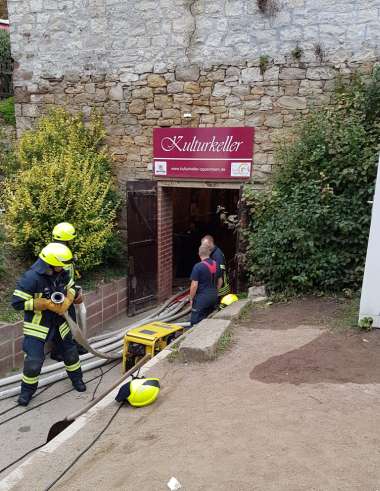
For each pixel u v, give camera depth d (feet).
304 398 11.78
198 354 14.75
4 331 18.57
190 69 25.81
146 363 14.99
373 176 20.81
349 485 8.22
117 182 28.86
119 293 26.53
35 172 24.23
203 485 8.46
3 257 22.76
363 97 21.76
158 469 9.11
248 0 24.02
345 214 21.08
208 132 25.81
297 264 21.22
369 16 22.27
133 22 26.48
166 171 27.20
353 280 21.08
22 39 29.09
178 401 12.27
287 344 15.75
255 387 12.67
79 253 23.58
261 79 24.52
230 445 9.80
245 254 24.54
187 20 25.35
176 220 36.42
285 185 23.11
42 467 9.64
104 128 28.43
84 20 27.48
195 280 20.40
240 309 19.45
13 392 16.80
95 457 9.95
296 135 23.97
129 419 11.55
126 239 28.81
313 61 23.44
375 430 10.14
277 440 9.84
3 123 33.71
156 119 27.12
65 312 16.26
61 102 29.07
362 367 13.56
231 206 40.19
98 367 19.71
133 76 27.12
